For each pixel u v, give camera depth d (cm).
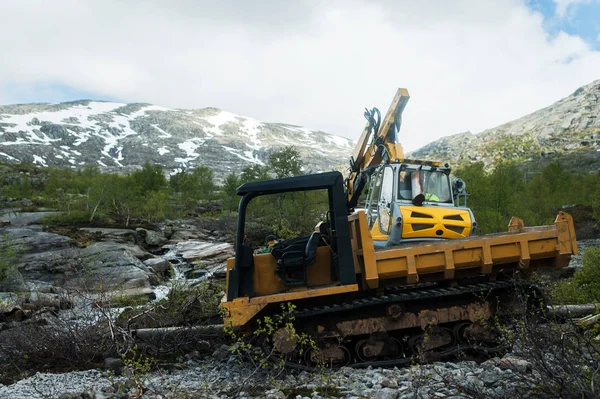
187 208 4666
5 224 3045
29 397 603
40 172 8675
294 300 707
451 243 693
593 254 1137
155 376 712
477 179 2805
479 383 521
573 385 422
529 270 745
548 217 3350
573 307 865
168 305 1030
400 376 602
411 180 876
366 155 1026
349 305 687
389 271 682
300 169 3173
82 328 866
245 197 711
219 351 837
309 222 2453
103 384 664
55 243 2305
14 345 814
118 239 2594
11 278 1694
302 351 689
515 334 589
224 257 2269
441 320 709
